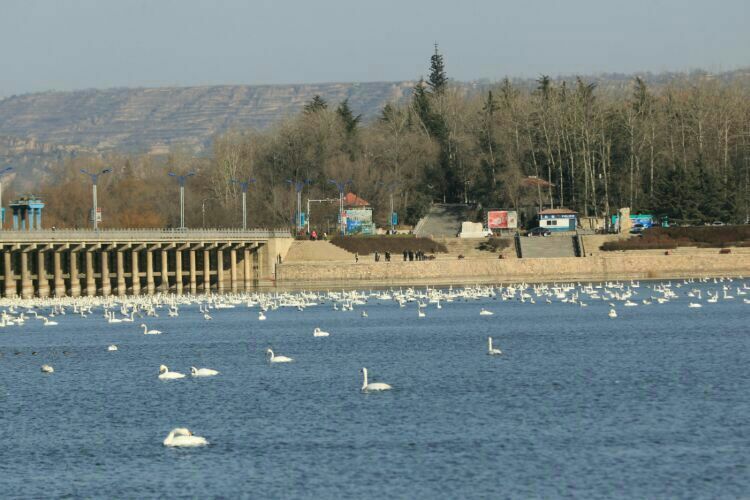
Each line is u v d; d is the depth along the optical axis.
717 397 90.06
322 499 64.19
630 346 125.00
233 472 69.50
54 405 91.00
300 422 82.19
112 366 113.50
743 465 69.50
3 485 67.88
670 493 64.50
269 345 131.00
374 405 88.00
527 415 83.75
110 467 71.19
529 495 64.38
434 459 71.62
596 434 77.44
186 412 86.69
